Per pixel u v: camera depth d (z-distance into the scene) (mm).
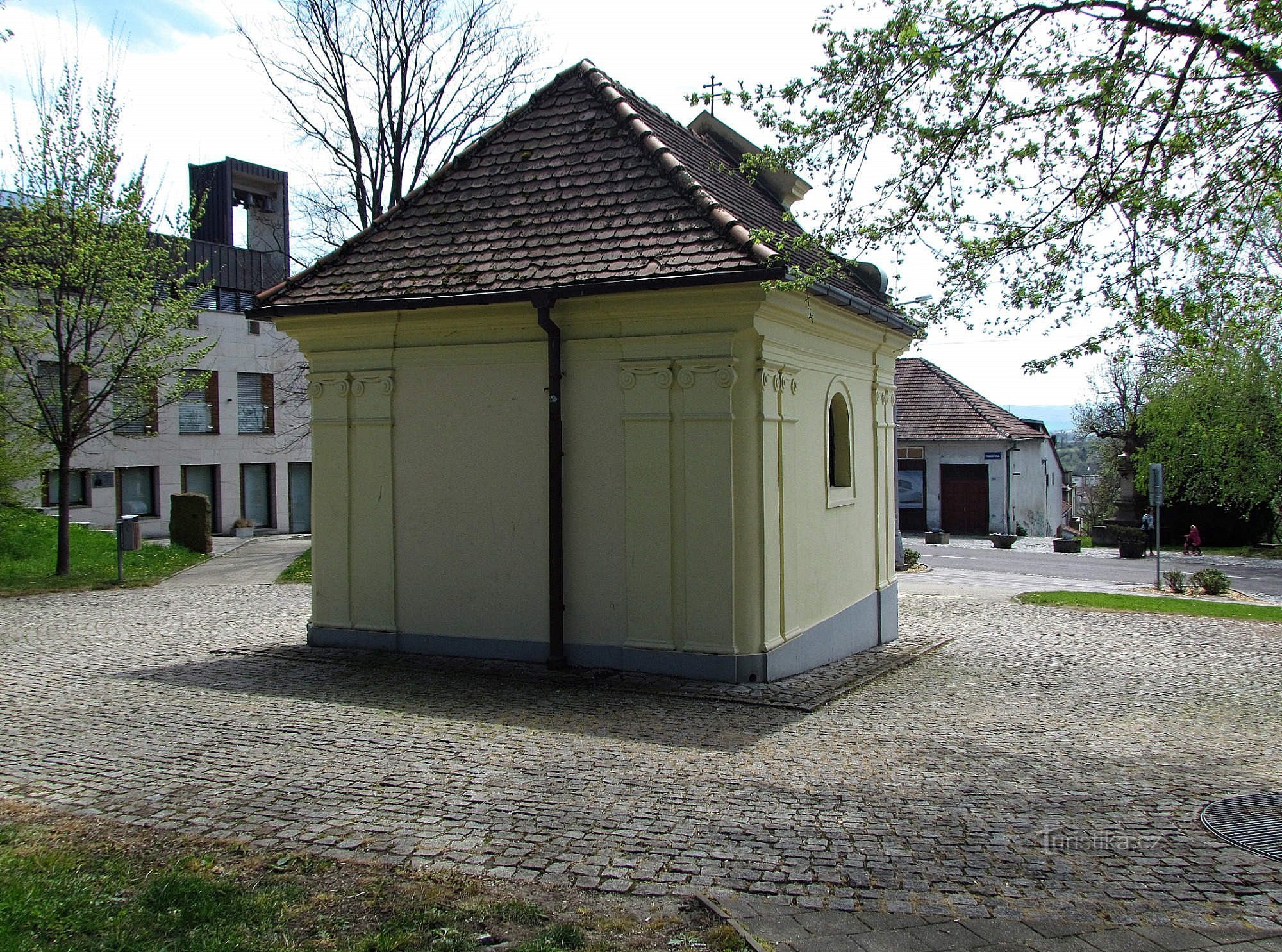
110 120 18641
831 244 8469
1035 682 10797
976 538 40500
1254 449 31984
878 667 10883
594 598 9336
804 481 10141
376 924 3969
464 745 6746
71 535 22734
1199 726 8805
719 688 8727
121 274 18875
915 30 7691
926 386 43656
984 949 3914
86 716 7488
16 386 19500
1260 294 9359
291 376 33812
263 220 38562
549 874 4551
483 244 9867
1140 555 32250
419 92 23688
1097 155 8328
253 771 6070
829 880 4578
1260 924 4242
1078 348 8555
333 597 10398
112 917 3918
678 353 8906
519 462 9578
